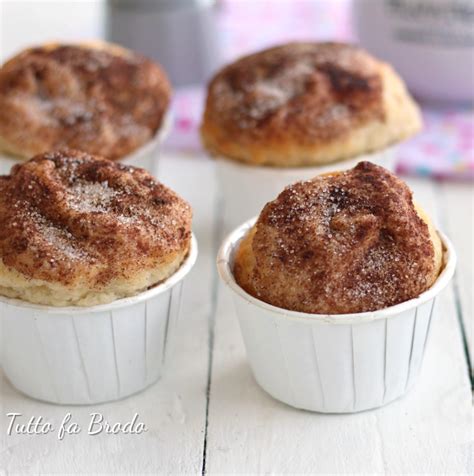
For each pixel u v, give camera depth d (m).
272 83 0.51
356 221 0.40
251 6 0.76
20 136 0.50
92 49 0.53
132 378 0.42
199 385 0.43
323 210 0.40
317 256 0.39
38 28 0.72
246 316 0.41
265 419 0.41
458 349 0.44
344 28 0.70
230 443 0.40
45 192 0.41
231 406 0.42
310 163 0.49
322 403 0.41
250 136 0.49
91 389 0.42
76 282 0.39
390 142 0.50
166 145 0.59
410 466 0.39
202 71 0.64
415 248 0.40
